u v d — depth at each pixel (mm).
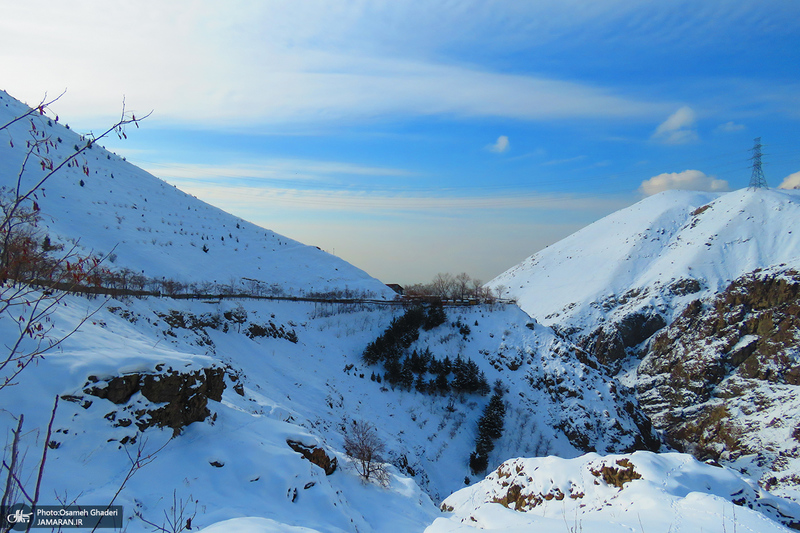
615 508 18031
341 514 19844
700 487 18578
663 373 118750
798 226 141625
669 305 135500
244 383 42375
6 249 6602
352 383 59062
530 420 59500
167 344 40750
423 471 46344
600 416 61656
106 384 17547
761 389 98438
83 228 79375
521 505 23172
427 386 61656
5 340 17672
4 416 14711
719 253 145875
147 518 13781
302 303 78062
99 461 15602
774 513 18656
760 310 112812
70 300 32469
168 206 120688
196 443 19422
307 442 25344
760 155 175750
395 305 80000
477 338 71312
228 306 60062
